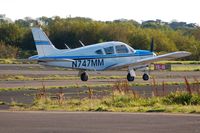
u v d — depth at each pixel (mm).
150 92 54281
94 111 38062
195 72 97312
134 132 27328
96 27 187625
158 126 29422
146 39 180625
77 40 188625
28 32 190375
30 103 44406
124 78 78125
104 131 27781
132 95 45406
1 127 29266
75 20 199750
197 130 27812
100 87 60938
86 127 29234
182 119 32469
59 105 41969
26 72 93750
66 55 71188
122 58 74188
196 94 44156
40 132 27469
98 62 72750
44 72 94312
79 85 63219
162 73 93125
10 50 175750
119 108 39344
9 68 107375
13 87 60938
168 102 42719
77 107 40219
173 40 189250
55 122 31406
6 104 43344
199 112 36156
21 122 31406
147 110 37594
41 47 71562
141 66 75188
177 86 62469
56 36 190375
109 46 73688
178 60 158750
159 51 180000
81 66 71750
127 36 184625
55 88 59469
